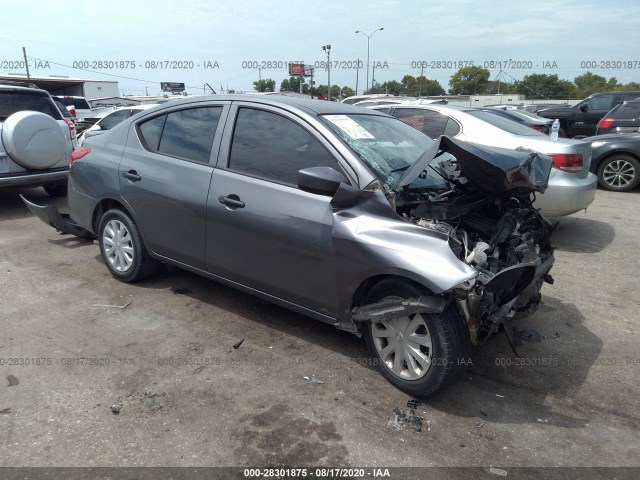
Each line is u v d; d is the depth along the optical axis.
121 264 4.60
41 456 2.52
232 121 3.80
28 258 5.32
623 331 4.01
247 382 3.19
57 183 8.14
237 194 3.59
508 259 3.27
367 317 3.06
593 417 2.96
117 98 27.42
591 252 5.95
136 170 4.24
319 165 3.33
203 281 4.77
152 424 2.77
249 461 2.54
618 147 9.56
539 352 3.67
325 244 3.18
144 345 3.60
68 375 3.20
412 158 3.65
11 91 7.43
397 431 2.79
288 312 4.18
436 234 2.88
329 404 2.99
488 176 3.12
